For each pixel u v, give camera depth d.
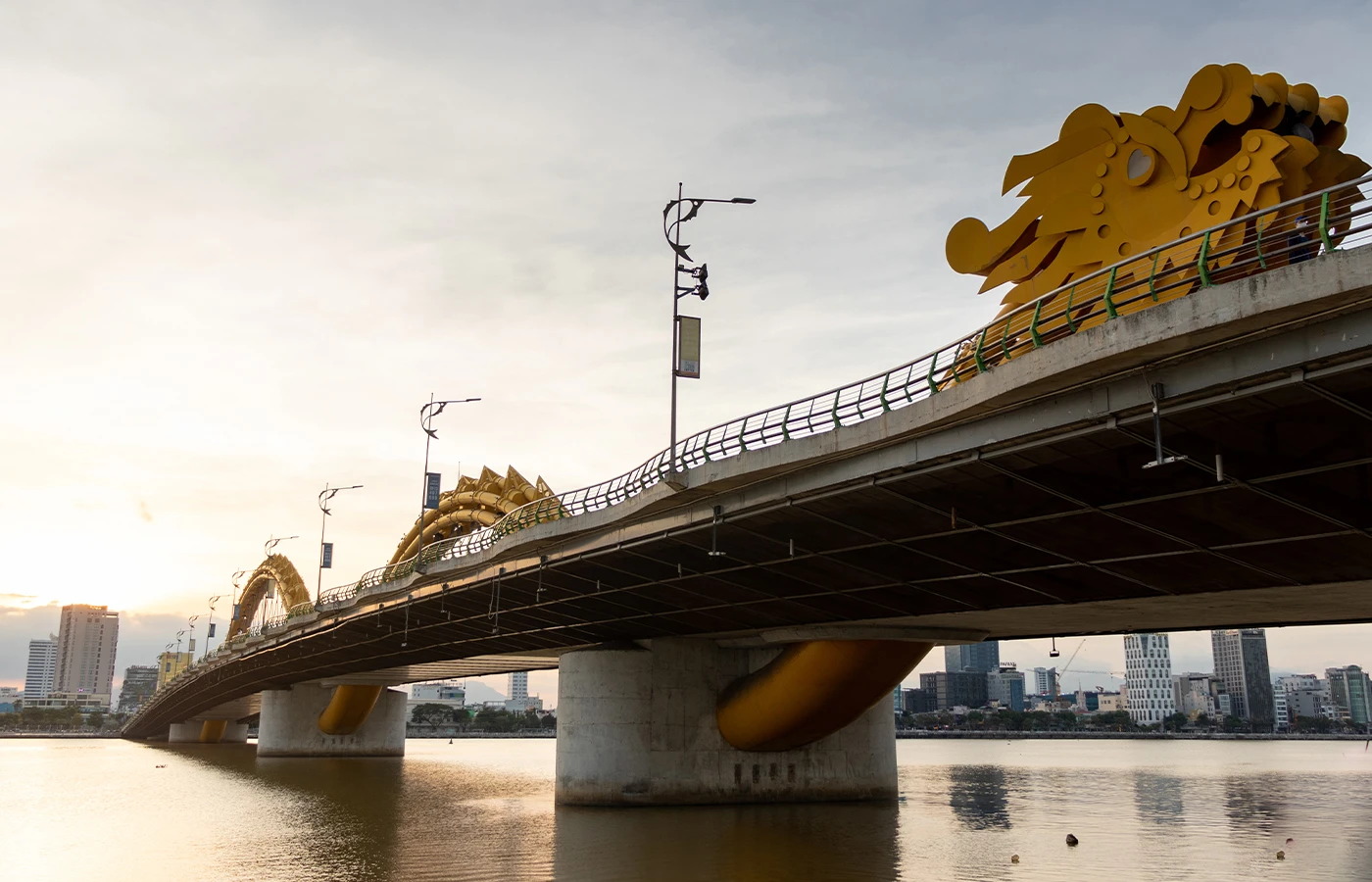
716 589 45.00
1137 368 23.28
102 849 44.16
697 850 40.50
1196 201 32.28
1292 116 33.00
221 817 56.38
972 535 32.25
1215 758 143.38
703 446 37.47
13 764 113.81
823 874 35.44
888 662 47.66
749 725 53.31
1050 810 58.28
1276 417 22.52
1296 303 19.72
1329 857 40.44
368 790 73.88
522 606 55.50
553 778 87.00
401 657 84.75
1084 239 34.66
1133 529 29.11
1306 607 37.25
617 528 43.12
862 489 31.34
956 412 26.92
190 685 133.25
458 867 37.62
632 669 55.44
